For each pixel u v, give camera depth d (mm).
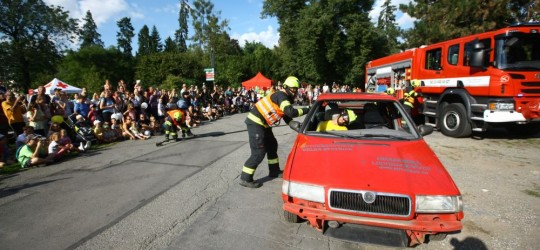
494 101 6977
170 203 4027
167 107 11062
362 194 2555
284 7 35500
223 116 15750
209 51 44188
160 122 10859
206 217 3605
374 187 2566
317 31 30047
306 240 3082
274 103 4332
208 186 4652
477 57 7055
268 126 4547
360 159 3008
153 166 5848
